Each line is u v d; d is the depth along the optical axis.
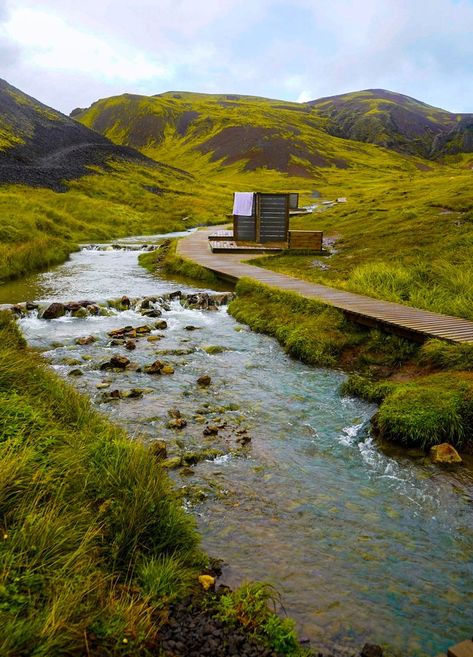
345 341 13.30
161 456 7.33
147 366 11.59
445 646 4.29
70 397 8.00
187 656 3.82
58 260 30.56
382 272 19.69
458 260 21.81
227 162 152.75
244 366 12.20
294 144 158.50
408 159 173.38
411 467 7.45
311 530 5.85
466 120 199.25
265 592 4.77
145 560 4.79
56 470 5.42
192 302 19.20
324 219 43.72
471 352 10.52
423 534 5.85
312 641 4.25
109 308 18.05
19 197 45.50
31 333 14.41
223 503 6.31
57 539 4.38
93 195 62.81
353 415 9.38
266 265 26.38
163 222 56.31
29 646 3.29
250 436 8.34
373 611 4.65
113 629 3.72
